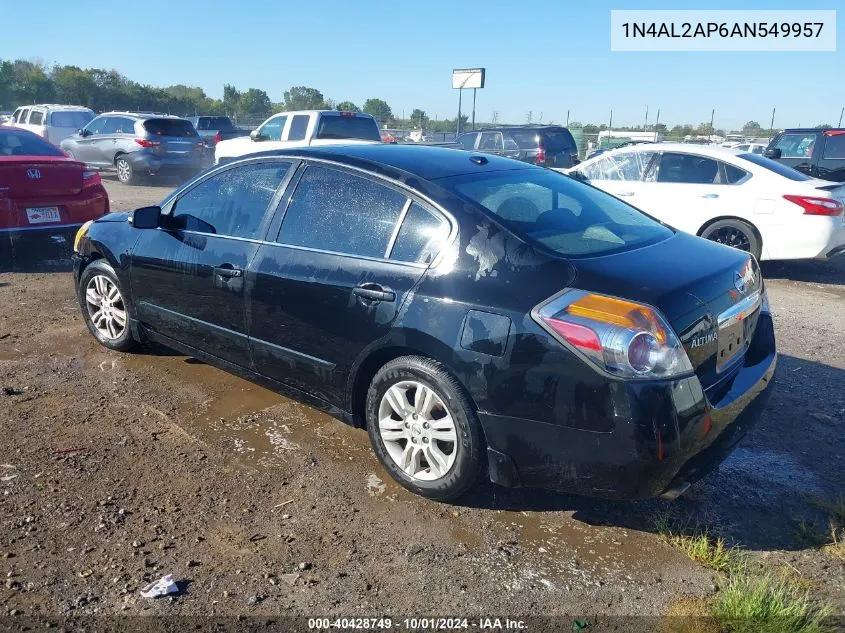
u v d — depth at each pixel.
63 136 20.88
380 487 3.56
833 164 12.69
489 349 3.02
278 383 4.06
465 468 3.22
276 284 3.87
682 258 3.33
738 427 3.17
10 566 2.86
